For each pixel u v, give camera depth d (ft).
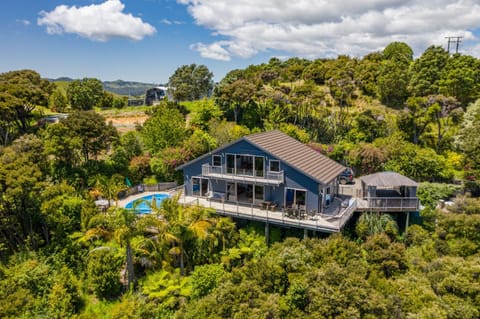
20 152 96.12
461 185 105.81
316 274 52.49
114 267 66.18
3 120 123.03
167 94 275.80
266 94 168.04
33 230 80.89
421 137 142.41
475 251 68.08
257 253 73.26
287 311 49.32
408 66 216.54
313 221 73.97
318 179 77.10
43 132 124.47
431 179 114.11
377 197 84.79
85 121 108.58
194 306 53.67
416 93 183.21
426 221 84.43
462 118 136.98
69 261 73.61
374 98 195.62
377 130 146.20
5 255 75.36
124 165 118.01
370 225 77.92
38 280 64.34
